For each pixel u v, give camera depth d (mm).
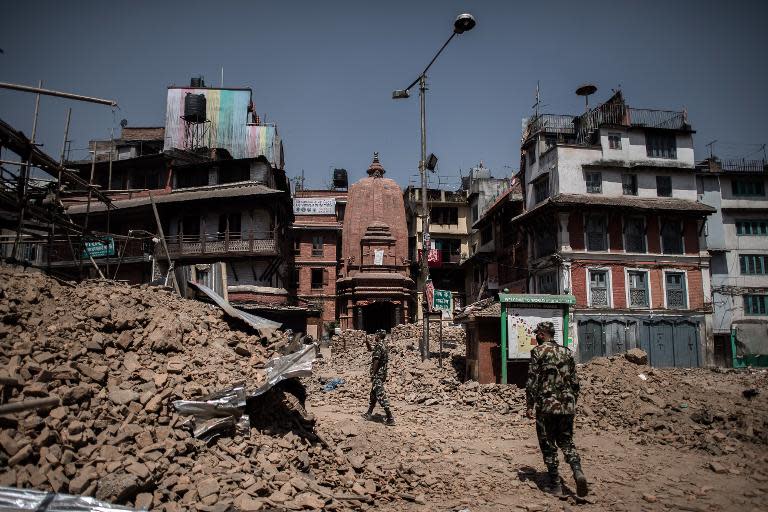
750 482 6871
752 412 9953
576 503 6105
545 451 6637
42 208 10375
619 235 29953
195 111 40156
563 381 6535
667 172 31906
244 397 6410
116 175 36312
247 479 5355
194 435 5914
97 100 9570
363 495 6023
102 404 5594
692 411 10352
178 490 4883
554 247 30109
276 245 32781
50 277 8094
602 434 9719
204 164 34781
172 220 34094
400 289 41031
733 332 34750
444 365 17156
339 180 54219
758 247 36062
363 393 14602
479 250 45906
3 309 6426
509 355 14086
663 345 29125
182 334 7797
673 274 30094
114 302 7918
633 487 6680
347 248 43469
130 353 6777
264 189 33250
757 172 36375
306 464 6344
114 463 4746
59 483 4328
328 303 44312
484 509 5891
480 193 49688
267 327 9195
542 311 14445
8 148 9352
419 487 6660
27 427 4746
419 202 52469
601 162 31422
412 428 10172
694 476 7156
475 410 12188
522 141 38812
